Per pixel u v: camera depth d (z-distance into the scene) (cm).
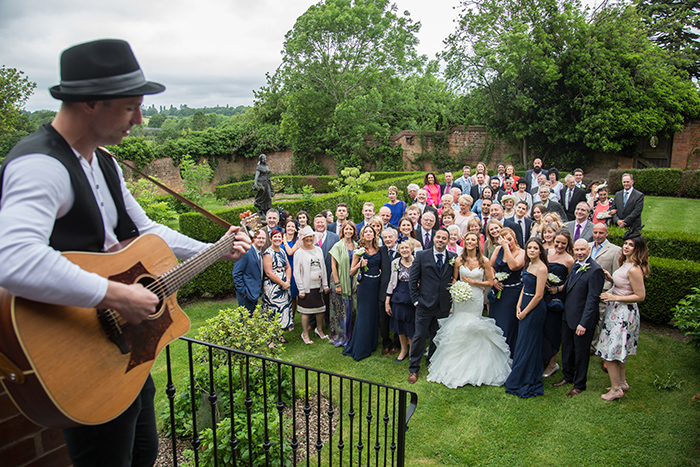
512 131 2453
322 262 696
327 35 3002
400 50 3016
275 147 3472
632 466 422
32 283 114
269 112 4091
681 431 468
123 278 156
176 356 641
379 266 639
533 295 534
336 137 3131
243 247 226
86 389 136
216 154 3347
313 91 3109
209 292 889
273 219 732
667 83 2128
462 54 2327
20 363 123
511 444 456
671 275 691
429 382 578
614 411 507
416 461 435
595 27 2162
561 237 564
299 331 750
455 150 2839
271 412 437
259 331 505
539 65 2117
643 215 1497
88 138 145
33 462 186
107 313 147
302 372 595
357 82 3086
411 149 2952
